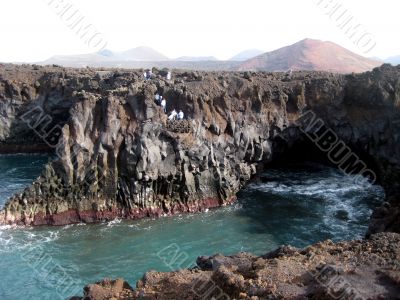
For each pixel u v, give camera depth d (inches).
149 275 741.3
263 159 1847.9
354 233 1385.3
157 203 1608.0
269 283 609.3
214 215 1582.2
